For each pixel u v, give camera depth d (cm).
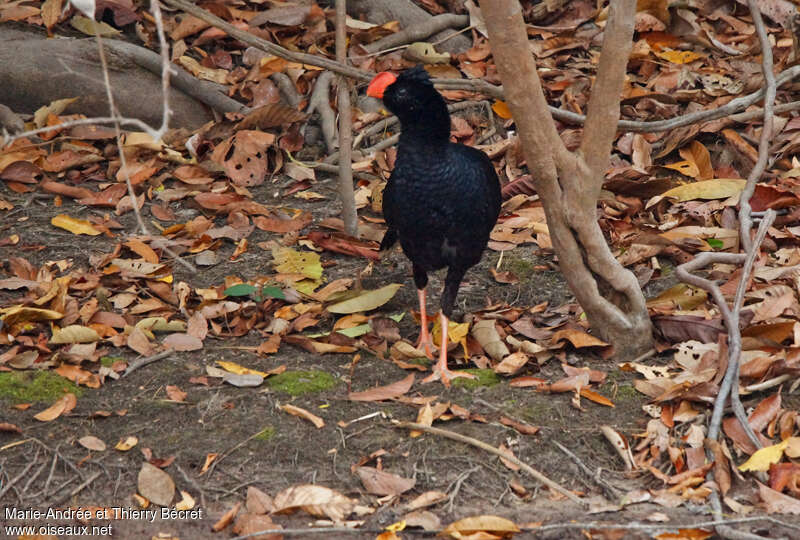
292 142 1261
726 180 1084
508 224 1067
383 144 1231
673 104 1270
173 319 905
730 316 780
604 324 821
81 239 1047
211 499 659
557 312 901
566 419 736
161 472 673
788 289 867
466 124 1267
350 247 1030
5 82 1252
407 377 792
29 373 793
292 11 1390
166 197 1145
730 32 1426
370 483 662
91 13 550
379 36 1395
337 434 717
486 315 892
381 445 705
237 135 1214
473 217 796
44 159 1183
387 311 935
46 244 1030
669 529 612
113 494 666
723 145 1195
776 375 761
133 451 701
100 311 894
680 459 687
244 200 1133
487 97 1310
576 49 1416
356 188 1184
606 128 747
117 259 981
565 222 780
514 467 683
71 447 706
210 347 855
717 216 1056
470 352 853
